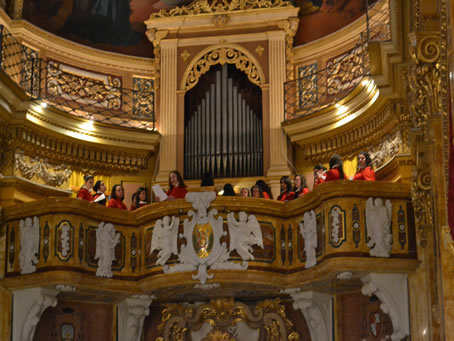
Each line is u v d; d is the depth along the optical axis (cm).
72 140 1678
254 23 1802
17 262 1402
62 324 1486
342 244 1271
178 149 1759
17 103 1565
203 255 1333
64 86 1739
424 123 1055
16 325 1392
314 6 1794
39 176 1630
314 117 1658
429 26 1028
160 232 1371
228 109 1766
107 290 1388
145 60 1844
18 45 1672
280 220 1384
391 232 1294
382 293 1288
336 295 1455
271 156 1714
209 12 1812
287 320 1501
